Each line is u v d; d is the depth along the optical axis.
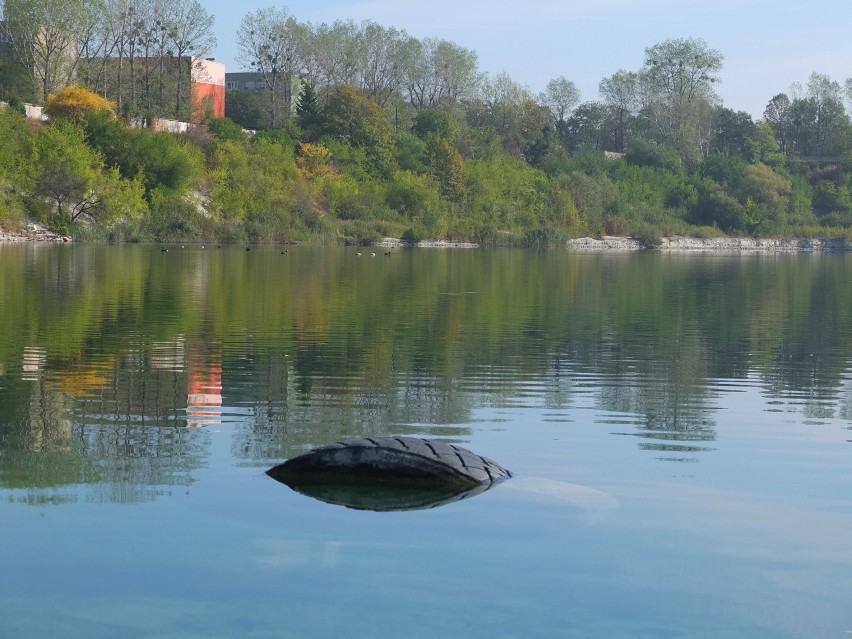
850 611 4.59
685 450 8.18
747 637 4.28
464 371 12.61
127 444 7.95
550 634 4.27
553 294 27.31
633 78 143.12
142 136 65.50
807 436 8.84
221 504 6.19
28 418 8.98
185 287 26.17
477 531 5.69
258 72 110.38
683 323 19.78
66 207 59.84
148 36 83.75
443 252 61.50
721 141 144.00
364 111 92.94
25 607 4.50
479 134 111.19
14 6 77.94
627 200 102.75
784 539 5.67
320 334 16.38
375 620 4.38
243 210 69.56
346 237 72.12
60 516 5.88
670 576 5.01
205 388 10.85
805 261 64.38
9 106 65.94
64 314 18.52
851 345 16.33
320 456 6.87
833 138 151.25
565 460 7.75
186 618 4.38
